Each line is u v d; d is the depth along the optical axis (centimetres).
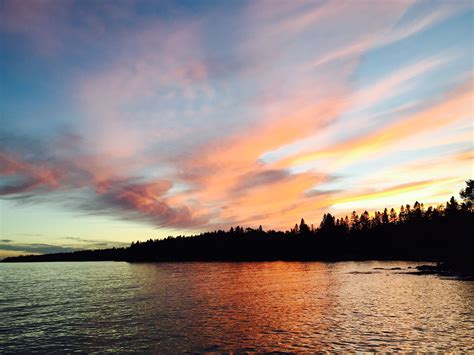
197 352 2128
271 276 8400
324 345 2153
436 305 3472
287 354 2012
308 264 14062
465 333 2344
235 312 3481
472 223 10000
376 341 2198
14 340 2583
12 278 10050
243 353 2073
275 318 3088
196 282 7275
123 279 8681
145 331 2727
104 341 2473
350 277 7169
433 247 15375
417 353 1939
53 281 8594
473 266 7506
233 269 12294
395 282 5841
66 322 3225
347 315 3083
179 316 3344
